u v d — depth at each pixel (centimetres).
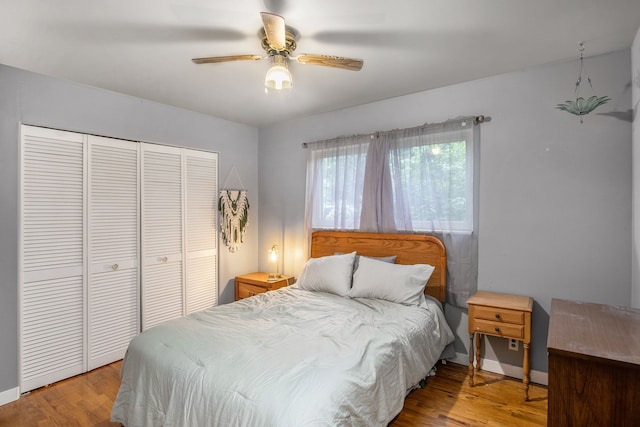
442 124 279
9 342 233
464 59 229
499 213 260
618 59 217
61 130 261
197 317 224
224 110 351
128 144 303
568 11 172
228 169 391
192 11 172
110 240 291
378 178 311
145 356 178
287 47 198
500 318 224
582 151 229
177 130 339
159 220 327
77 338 270
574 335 138
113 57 223
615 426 117
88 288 276
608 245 221
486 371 263
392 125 312
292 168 392
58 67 238
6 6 165
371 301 263
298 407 125
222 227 382
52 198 256
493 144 261
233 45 208
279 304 255
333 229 348
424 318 236
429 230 288
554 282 239
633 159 210
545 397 227
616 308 178
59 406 225
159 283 327
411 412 209
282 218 403
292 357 161
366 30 191
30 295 245
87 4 164
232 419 133
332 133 355
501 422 200
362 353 169
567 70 234
